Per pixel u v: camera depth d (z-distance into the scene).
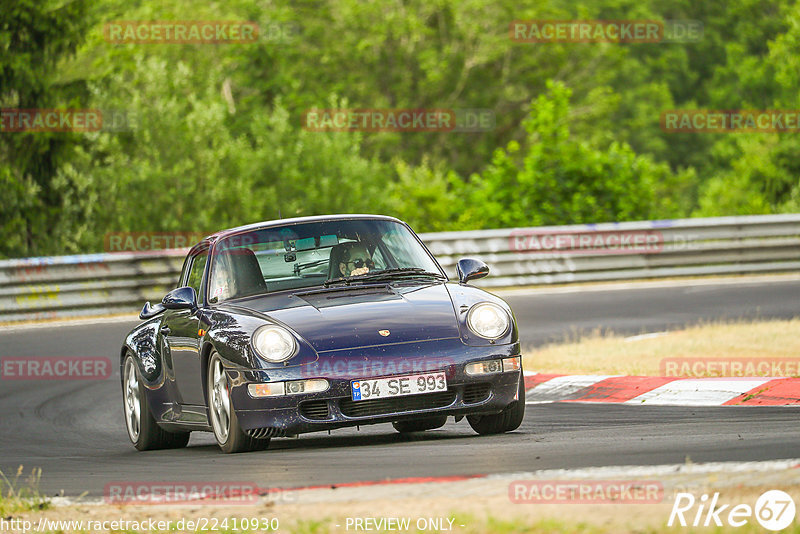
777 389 30.23
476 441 24.80
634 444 22.12
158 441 30.97
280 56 172.88
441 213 117.38
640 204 94.56
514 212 93.81
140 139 109.62
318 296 27.06
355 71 188.75
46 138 96.88
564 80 193.38
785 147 141.75
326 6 192.12
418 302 26.41
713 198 145.62
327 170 119.44
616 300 61.94
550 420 29.67
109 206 104.69
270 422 24.62
